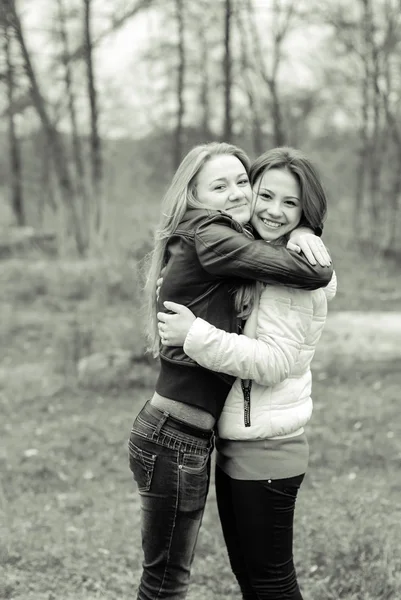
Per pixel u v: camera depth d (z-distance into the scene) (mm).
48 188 23391
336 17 17125
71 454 6348
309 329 2576
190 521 2557
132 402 7828
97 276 12258
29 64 14578
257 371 2434
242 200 2613
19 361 9664
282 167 2582
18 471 5926
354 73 19000
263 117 19125
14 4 13711
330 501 4785
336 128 23047
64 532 4594
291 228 2619
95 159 16828
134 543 4418
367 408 7098
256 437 2525
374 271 15898
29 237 18781
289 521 2596
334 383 8102
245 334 2525
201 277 2516
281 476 2533
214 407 2533
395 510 4559
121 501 5293
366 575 3658
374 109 19016
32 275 14289
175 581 2588
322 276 2408
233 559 2814
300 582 3781
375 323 9000
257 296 2516
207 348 2426
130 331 8953
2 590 3777
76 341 9070
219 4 15922
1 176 29938
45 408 7684
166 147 22812
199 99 21062
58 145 17375
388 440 6184
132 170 21844
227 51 15500
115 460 6191
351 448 6016
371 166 19547
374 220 19125
